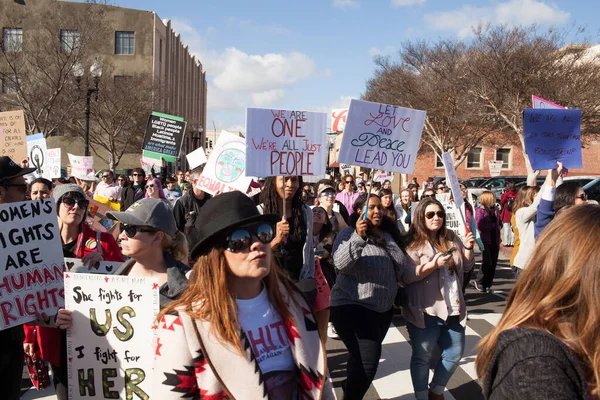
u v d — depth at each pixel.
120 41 46.88
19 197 4.34
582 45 24.19
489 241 9.97
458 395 5.26
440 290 4.46
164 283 3.04
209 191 6.62
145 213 3.09
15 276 3.50
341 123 37.94
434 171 43.84
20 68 29.55
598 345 1.60
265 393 2.09
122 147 41.88
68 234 4.27
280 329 2.31
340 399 5.21
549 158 5.95
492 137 34.28
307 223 4.27
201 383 2.10
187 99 68.00
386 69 30.67
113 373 2.85
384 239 4.41
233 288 2.27
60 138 47.47
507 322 1.76
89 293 2.88
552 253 1.74
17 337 3.61
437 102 29.19
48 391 5.29
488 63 24.08
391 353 6.62
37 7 37.50
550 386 1.52
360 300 4.17
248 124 4.62
